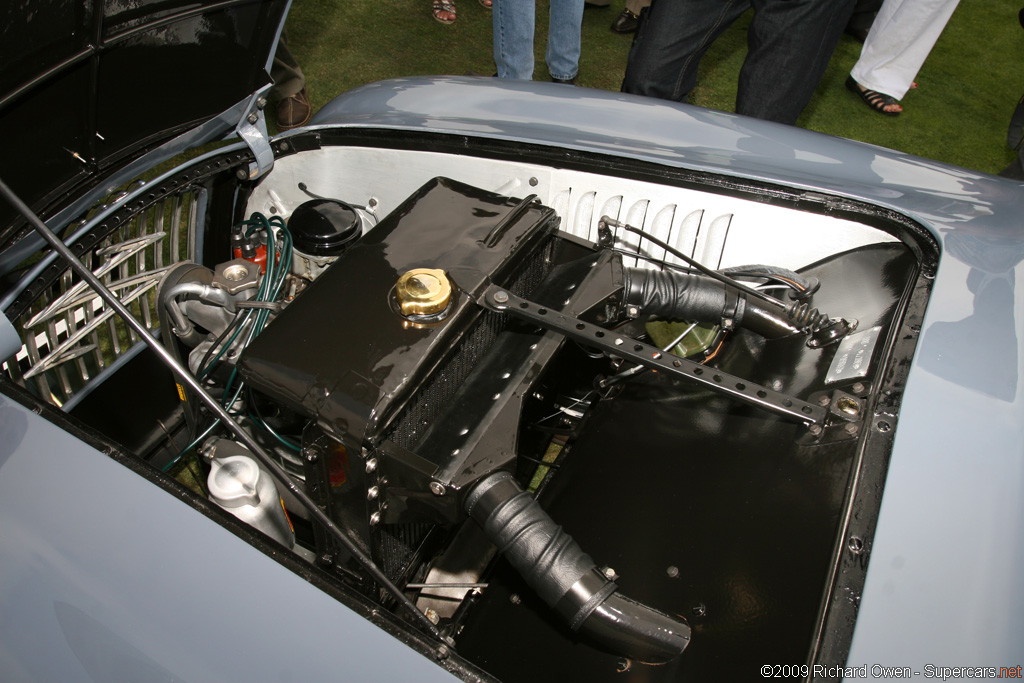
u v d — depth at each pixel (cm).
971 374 96
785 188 137
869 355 114
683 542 103
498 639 106
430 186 122
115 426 146
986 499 84
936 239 121
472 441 97
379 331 97
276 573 85
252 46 137
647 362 101
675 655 89
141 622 82
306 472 99
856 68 333
